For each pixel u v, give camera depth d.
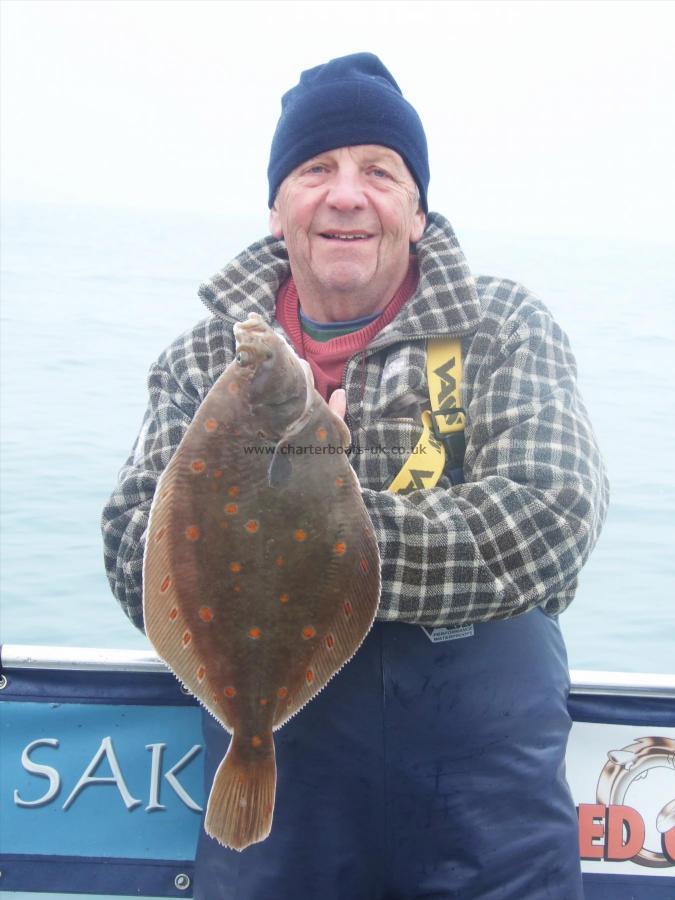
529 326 2.26
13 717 2.61
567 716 2.24
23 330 12.21
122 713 2.62
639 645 5.18
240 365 1.78
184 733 2.62
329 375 2.41
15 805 2.61
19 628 5.55
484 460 2.17
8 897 2.60
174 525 1.77
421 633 2.10
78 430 8.46
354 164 2.33
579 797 2.56
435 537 2.01
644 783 2.56
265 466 1.78
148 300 15.18
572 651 5.09
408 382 2.26
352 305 2.41
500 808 2.08
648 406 8.38
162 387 2.51
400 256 2.39
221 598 1.79
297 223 2.34
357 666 2.09
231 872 2.17
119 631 5.59
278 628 1.81
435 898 2.09
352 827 2.10
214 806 1.82
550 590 2.06
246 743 1.83
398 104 2.35
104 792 2.62
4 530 6.55
